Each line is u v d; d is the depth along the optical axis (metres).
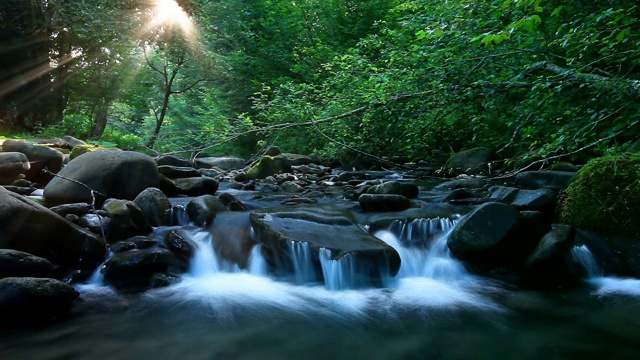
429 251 4.18
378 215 4.69
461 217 4.48
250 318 3.13
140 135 29.78
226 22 18.52
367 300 3.44
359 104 9.02
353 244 3.78
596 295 3.50
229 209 4.92
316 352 2.67
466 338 2.85
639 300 3.40
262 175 8.32
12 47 14.55
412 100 8.06
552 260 3.73
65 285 3.20
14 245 3.43
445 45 7.32
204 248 4.16
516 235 3.88
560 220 4.41
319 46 15.33
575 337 2.84
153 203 4.62
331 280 3.58
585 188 4.39
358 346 2.75
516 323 3.05
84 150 6.88
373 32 15.88
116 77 19.67
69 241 3.69
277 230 3.89
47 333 2.83
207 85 21.92
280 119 10.65
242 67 18.14
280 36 17.55
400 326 3.02
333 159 10.69
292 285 3.70
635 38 5.23
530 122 6.74
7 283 2.93
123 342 2.75
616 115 5.45
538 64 6.06
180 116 25.31
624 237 4.04
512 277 3.83
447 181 7.22
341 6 16.45
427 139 9.53
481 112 7.89
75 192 4.62
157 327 2.96
